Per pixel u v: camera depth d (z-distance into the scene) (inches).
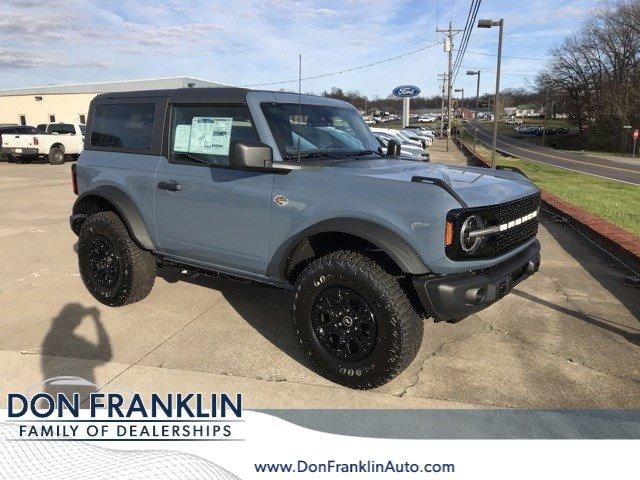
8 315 178.2
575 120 2829.7
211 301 192.5
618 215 385.1
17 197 455.2
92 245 183.3
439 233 117.1
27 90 1508.4
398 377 138.2
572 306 189.9
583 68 2677.2
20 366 141.9
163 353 150.4
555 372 141.0
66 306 186.9
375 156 168.2
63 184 558.9
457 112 5442.9
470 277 122.8
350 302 129.0
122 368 141.4
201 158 157.2
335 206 128.9
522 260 139.8
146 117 172.6
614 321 176.1
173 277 219.9
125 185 173.9
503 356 150.3
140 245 173.2
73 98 1454.2
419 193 120.0
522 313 182.9
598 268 240.2
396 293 121.8
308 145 152.1
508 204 130.4
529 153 1740.9
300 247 138.9
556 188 587.2
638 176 912.9
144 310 183.2
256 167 130.5
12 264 242.2
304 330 136.1
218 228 153.1
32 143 828.6
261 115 144.3
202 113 157.3
